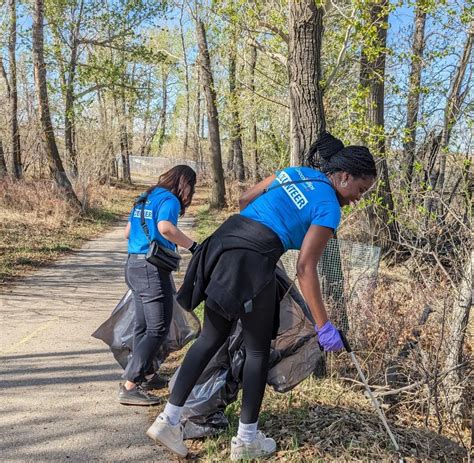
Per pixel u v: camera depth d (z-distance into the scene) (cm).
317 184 269
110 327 391
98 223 1583
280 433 316
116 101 2480
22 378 414
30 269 889
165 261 346
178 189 354
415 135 790
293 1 448
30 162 2114
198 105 3775
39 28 1589
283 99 1506
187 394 289
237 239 266
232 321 287
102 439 321
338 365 416
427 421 359
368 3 754
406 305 428
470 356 387
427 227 466
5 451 303
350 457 293
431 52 889
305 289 258
